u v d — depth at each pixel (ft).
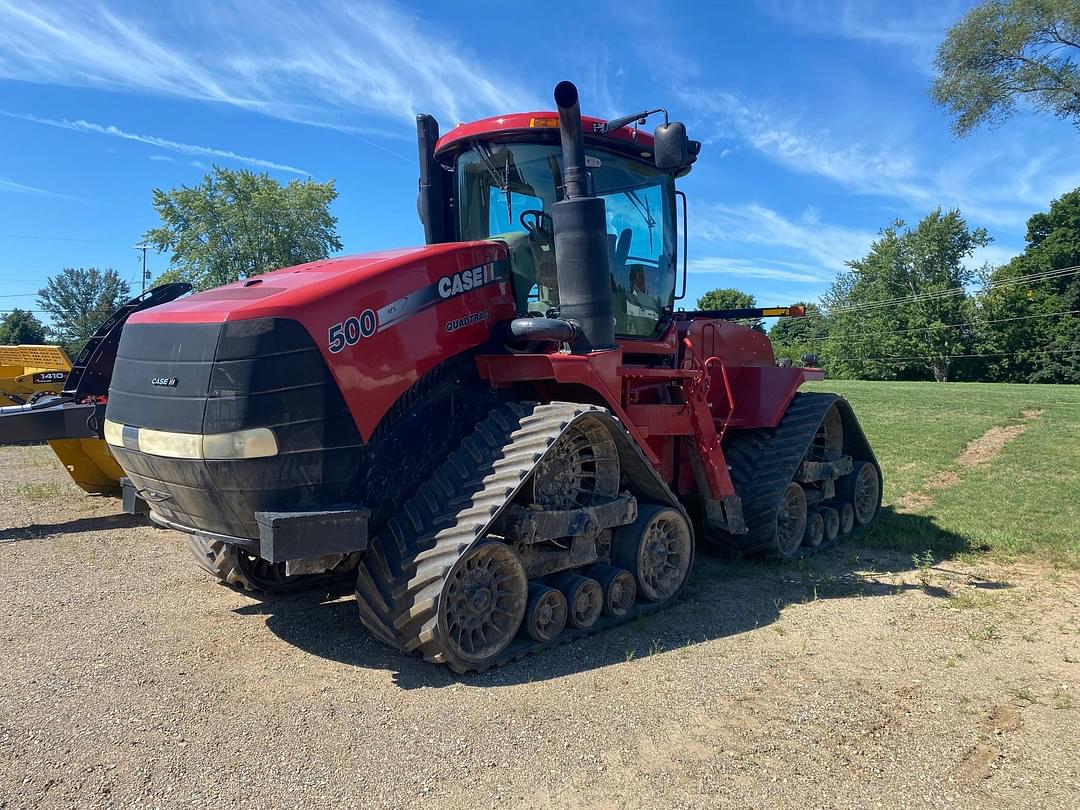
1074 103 80.94
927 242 187.93
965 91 84.74
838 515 24.03
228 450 12.26
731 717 11.76
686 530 17.65
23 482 32.68
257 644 14.80
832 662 14.03
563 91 14.88
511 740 10.99
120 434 14.01
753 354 24.11
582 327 15.75
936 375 182.91
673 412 18.75
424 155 19.45
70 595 17.63
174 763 10.36
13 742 10.89
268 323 12.43
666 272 19.99
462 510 13.43
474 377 15.88
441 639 12.66
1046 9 78.59
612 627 15.85
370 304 13.56
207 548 17.40
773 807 9.45
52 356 38.47
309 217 117.19
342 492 13.26
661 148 16.30
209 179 113.80
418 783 9.91
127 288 277.44
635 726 11.43
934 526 24.90
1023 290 175.94
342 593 18.19
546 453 13.83
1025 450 40.60
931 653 14.51
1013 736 11.28
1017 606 17.33
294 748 10.76
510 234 17.53
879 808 9.45
